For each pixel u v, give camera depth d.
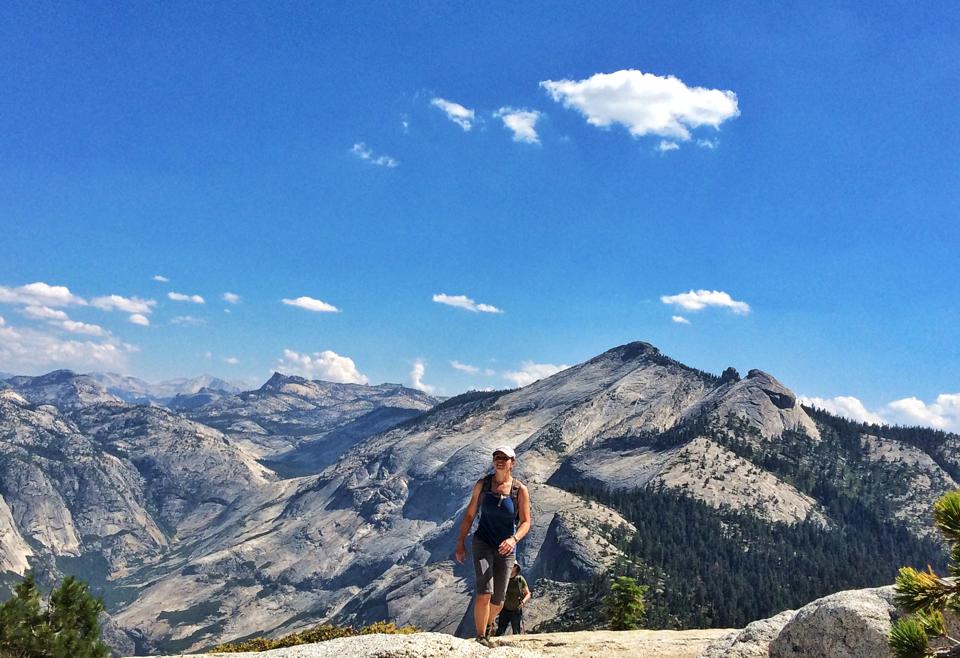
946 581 7.34
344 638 10.05
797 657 10.62
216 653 11.54
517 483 10.47
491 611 10.09
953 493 7.23
